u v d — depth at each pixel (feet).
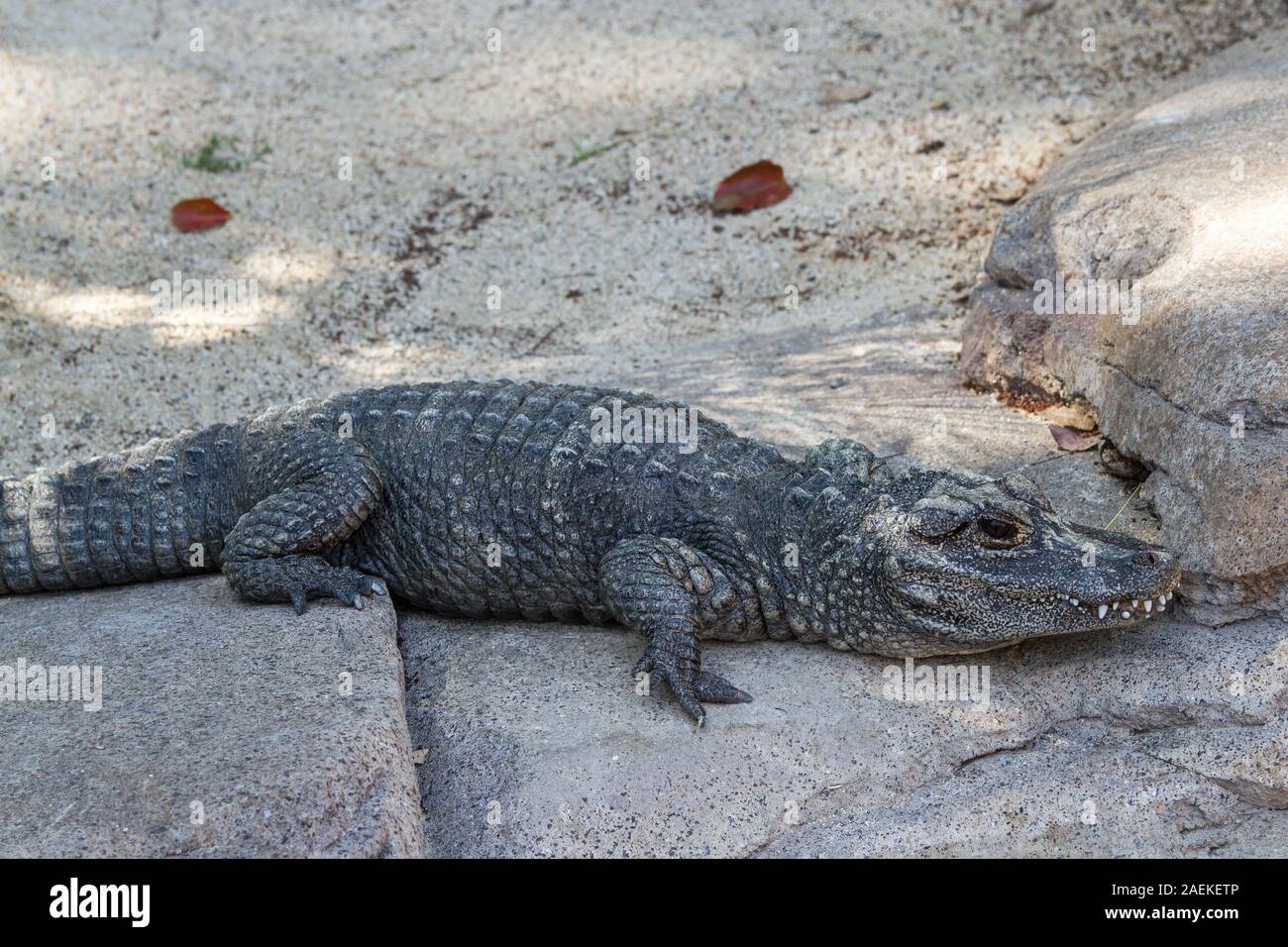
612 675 14.70
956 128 26.18
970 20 28.81
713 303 23.15
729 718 13.82
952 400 19.20
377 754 12.57
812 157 26.05
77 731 12.90
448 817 13.30
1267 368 13.91
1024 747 14.02
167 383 21.12
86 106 27.45
